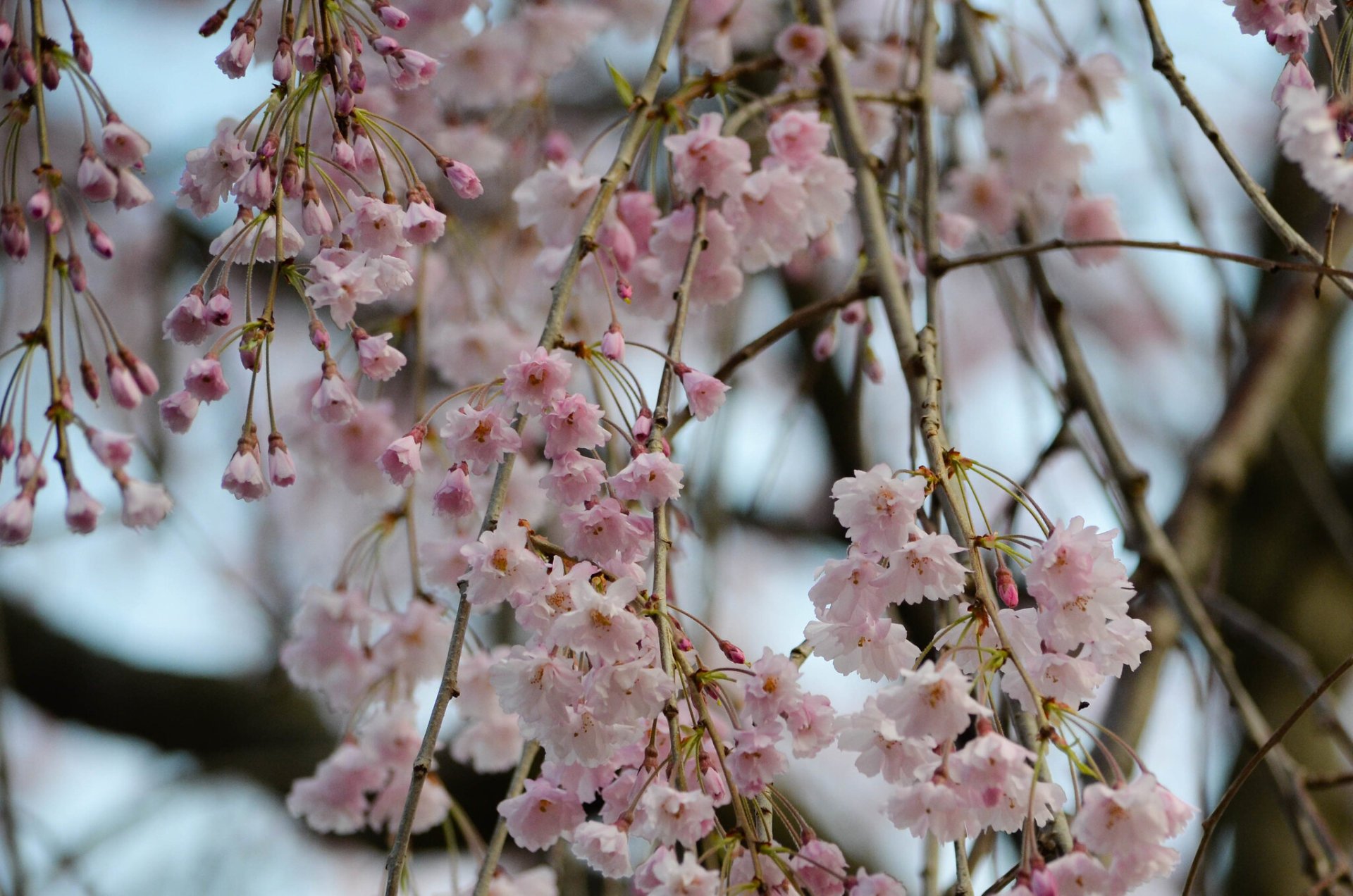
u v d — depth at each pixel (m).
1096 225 1.81
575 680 1.49
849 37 2.28
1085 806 1.43
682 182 1.62
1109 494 1.75
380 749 1.74
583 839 1.47
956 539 1.56
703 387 1.54
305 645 1.76
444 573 1.67
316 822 1.73
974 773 1.45
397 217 1.53
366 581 1.83
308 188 1.54
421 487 1.77
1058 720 1.46
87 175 1.51
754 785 1.48
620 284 1.56
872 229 1.67
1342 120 1.50
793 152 1.65
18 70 1.50
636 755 1.52
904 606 1.75
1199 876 1.81
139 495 1.48
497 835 1.52
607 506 1.51
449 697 1.48
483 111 1.97
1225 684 1.72
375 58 1.74
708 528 1.82
